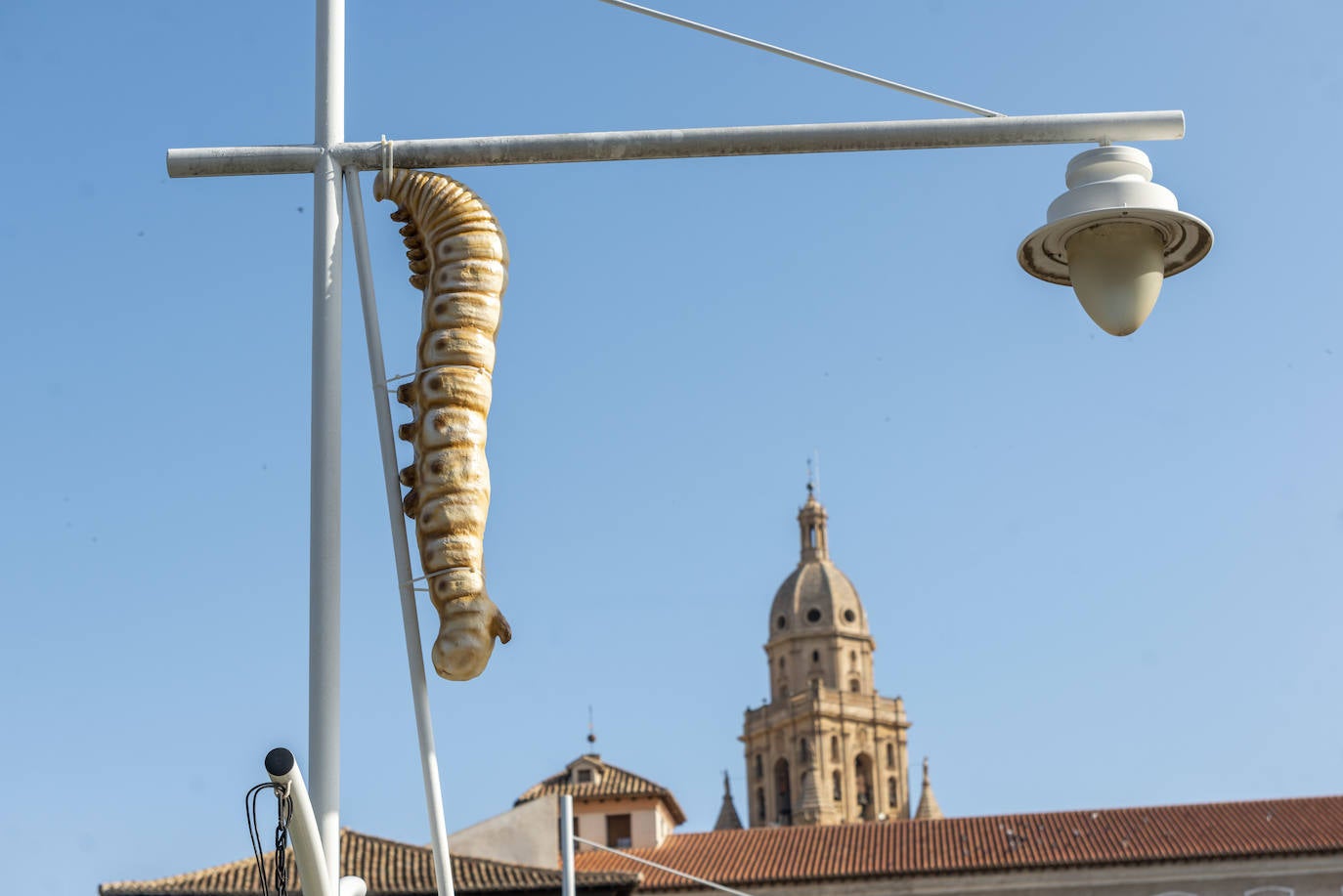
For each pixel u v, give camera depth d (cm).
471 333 713
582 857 5712
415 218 736
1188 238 800
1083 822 5628
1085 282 795
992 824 5728
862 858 5544
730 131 737
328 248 735
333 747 686
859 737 15712
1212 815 5572
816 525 17050
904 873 5353
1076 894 5256
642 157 740
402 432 716
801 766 15425
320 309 730
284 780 585
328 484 712
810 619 16425
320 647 694
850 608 16525
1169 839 5341
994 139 759
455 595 685
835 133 738
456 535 691
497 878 5019
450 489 694
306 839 604
